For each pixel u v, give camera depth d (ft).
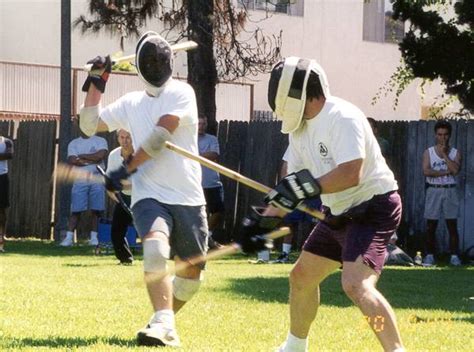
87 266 76.64
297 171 32.50
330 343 39.83
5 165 96.07
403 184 96.43
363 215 31.17
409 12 100.63
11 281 63.05
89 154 98.94
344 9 173.47
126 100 39.99
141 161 37.88
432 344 40.04
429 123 95.14
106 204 110.22
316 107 30.94
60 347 37.14
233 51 135.44
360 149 30.30
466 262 90.12
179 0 114.83
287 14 166.50
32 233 117.60
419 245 95.35
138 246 92.43
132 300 53.26
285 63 30.94
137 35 112.16
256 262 85.61
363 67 176.45
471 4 98.37
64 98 110.22
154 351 36.19
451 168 87.15
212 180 95.96
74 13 145.28
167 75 38.99
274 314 48.52
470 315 49.85
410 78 116.98
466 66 99.30
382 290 62.23
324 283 65.05
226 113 155.12
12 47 154.71
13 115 146.00
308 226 98.84
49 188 115.96
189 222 39.09
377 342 40.16
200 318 46.78
